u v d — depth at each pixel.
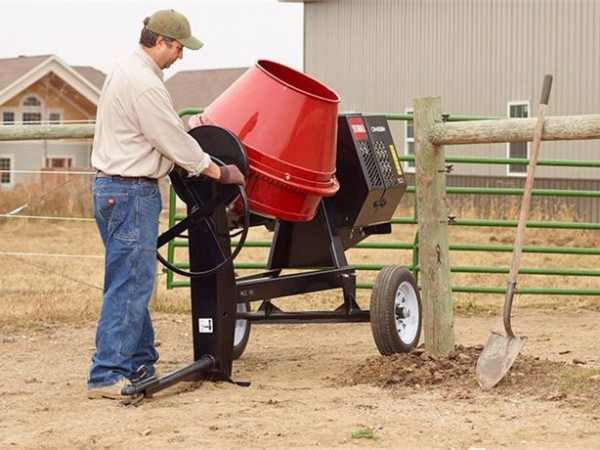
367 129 8.56
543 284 15.01
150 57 6.80
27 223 26.42
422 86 31.31
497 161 11.26
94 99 40.78
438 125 7.86
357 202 8.36
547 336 10.04
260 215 7.79
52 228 25.56
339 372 8.16
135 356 7.26
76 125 10.25
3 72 40.22
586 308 12.25
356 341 9.92
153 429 6.04
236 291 7.56
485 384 6.96
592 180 26.16
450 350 8.04
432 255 8.01
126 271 6.80
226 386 7.40
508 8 28.69
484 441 5.73
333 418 6.26
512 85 28.59
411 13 31.58
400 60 31.97
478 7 29.55
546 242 22.80
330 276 8.29
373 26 32.75
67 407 6.68
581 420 6.10
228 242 7.40
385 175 8.55
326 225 8.41
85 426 6.13
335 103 7.70
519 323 11.05
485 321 11.29
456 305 12.29
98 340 6.90
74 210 27.20
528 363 7.43
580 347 9.28
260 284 7.93
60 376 7.98
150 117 6.64
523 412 6.32
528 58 28.11
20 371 8.23
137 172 6.73
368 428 6.02
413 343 8.41
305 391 7.23
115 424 6.16
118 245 6.77
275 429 6.01
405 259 19.61
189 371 7.24
